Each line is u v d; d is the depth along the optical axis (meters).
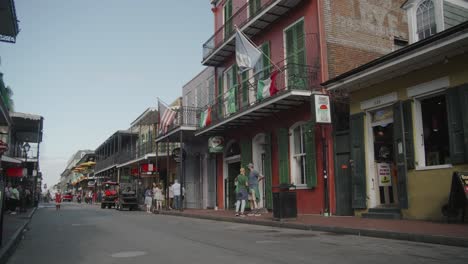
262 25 18.08
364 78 12.48
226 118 18.89
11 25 12.95
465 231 8.19
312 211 14.95
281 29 17.27
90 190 67.69
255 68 18.92
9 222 15.36
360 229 9.36
